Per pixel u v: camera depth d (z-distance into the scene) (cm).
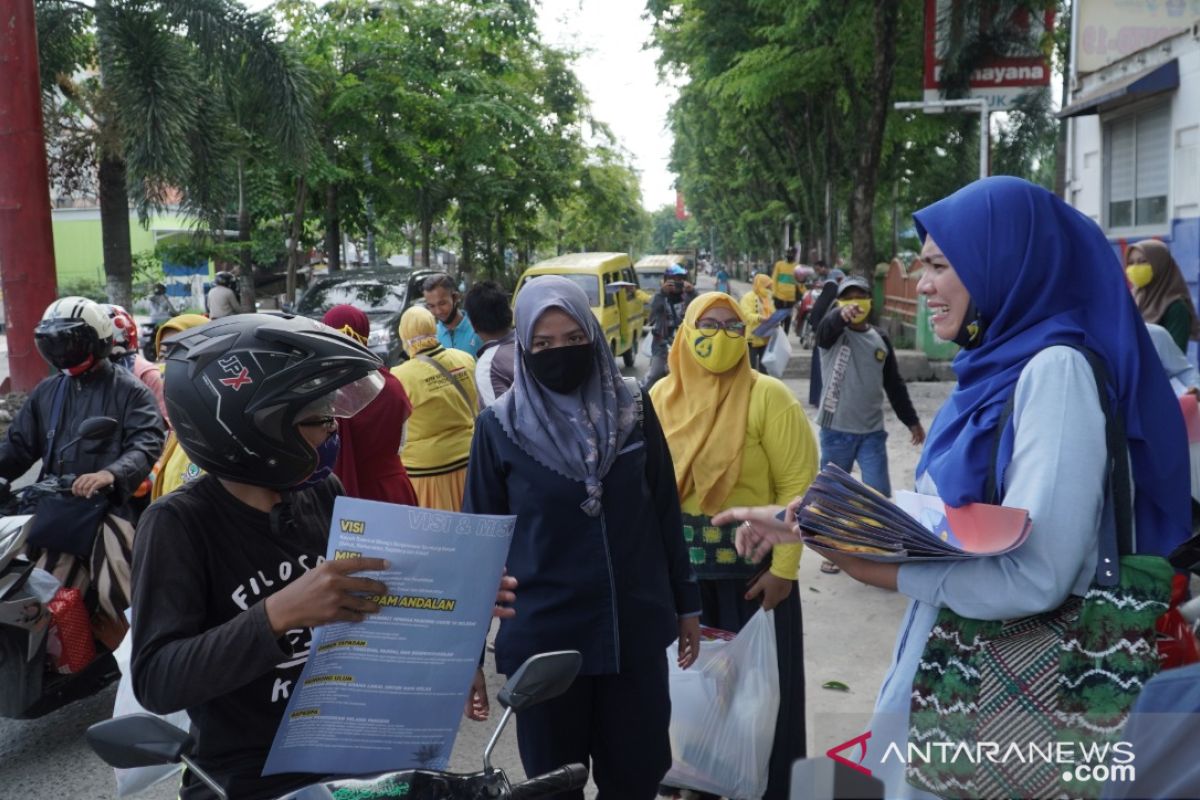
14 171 1127
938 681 202
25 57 1126
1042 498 188
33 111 1138
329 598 185
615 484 292
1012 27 1566
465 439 565
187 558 200
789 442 360
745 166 3725
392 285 1491
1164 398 203
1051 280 205
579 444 289
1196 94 1173
